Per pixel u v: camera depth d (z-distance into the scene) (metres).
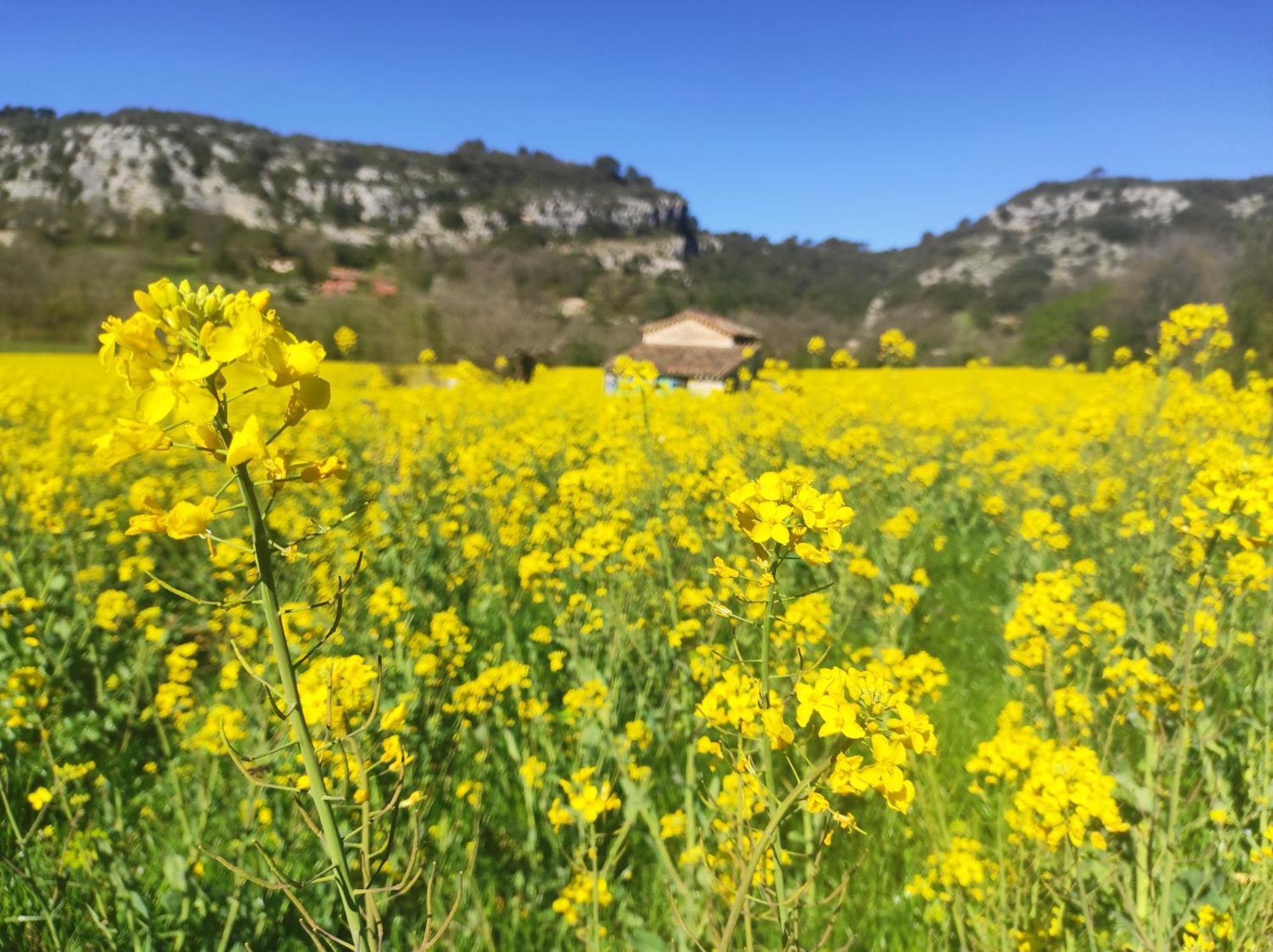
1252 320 16.02
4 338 33.41
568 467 7.92
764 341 39.47
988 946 2.21
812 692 1.49
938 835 2.56
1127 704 2.88
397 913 2.43
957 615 5.00
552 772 2.97
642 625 3.82
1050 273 85.62
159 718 3.13
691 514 5.64
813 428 9.17
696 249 143.50
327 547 4.71
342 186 122.38
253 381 1.28
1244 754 2.92
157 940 2.33
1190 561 3.64
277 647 1.30
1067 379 15.31
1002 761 2.49
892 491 7.41
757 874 1.78
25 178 110.50
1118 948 2.31
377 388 10.25
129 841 2.61
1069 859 2.18
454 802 2.92
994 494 7.59
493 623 4.61
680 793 3.07
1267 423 7.31
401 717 2.39
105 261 40.00
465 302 37.97
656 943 2.38
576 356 38.69
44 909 2.21
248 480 1.26
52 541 4.84
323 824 1.37
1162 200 103.06
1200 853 2.56
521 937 2.52
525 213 128.88
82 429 9.62
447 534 5.30
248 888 2.39
